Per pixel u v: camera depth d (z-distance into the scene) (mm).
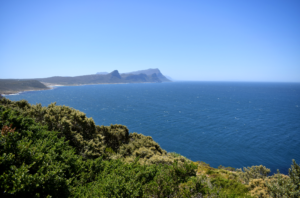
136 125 70375
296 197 7793
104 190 6047
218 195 6840
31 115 12352
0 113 8516
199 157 44188
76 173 7727
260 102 148750
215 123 76000
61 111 14539
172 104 132875
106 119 79688
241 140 55781
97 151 11953
